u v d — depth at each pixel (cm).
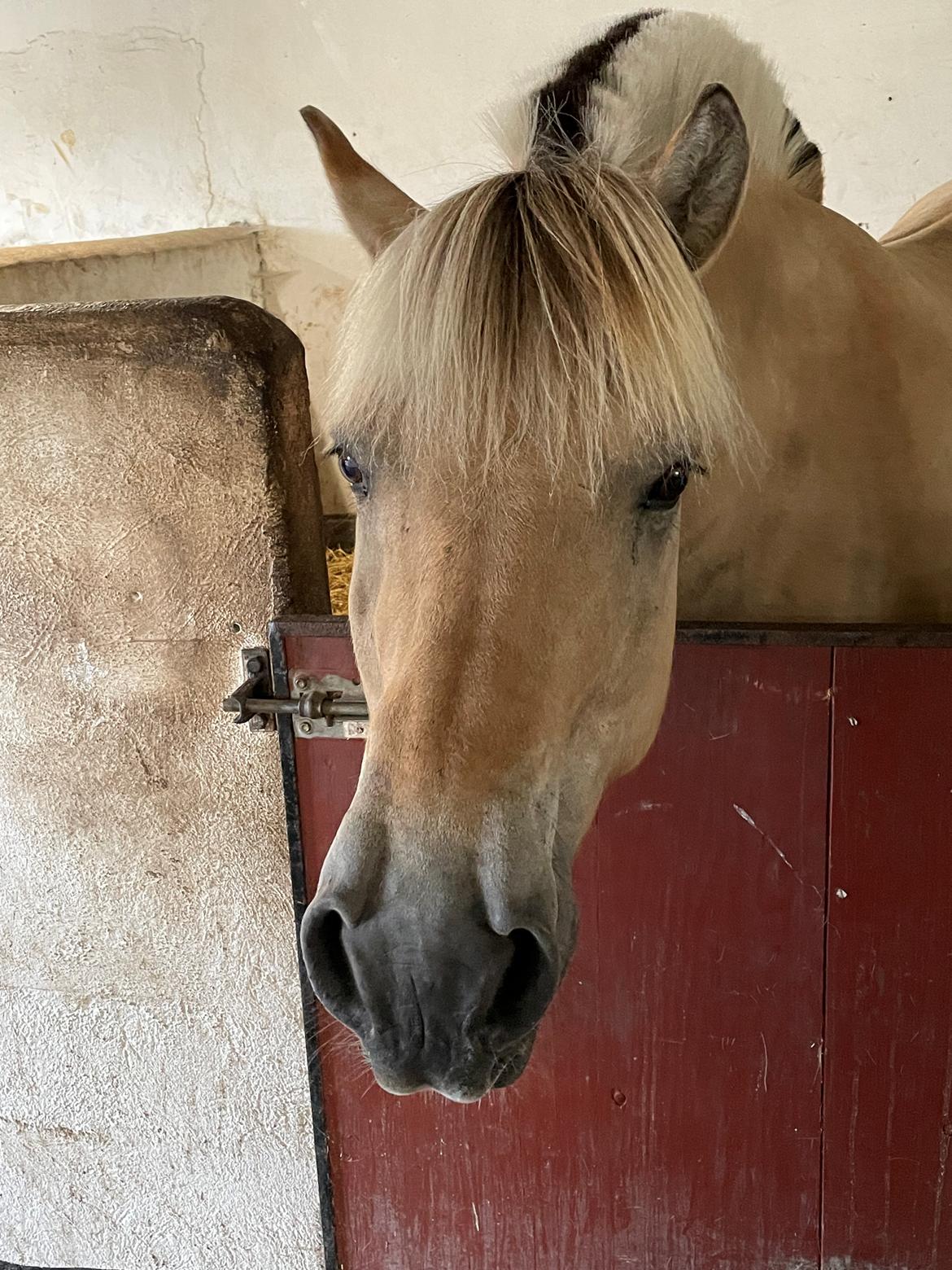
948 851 104
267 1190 142
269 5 311
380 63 313
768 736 103
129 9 320
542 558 70
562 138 93
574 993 118
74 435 112
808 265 115
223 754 121
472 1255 133
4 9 327
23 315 109
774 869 108
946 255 160
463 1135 127
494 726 67
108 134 338
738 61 112
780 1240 124
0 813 131
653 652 82
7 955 139
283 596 113
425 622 69
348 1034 124
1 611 121
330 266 336
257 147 329
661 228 73
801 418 112
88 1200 150
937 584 123
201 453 110
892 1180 118
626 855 111
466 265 69
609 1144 124
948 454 122
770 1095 117
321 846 119
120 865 130
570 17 297
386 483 76
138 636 119
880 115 288
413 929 64
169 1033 137
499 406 69
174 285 341
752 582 117
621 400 71
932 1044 111
